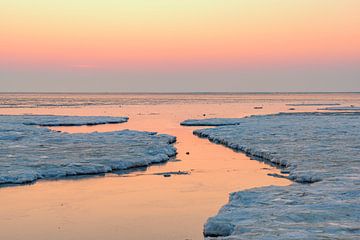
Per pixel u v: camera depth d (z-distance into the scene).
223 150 34.41
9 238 15.05
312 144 33.88
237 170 25.92
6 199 19.64
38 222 16.70
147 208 18.45
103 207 18.58
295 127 47.56
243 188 21.42
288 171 24.50
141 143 35.19
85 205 18.86
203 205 18.83
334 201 16.23
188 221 16.81
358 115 68.44
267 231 12.91
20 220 16.92
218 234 14.00
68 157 28.12
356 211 14.91
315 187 18.81
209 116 75.62
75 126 55.78
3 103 133.75
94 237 15.17
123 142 35.75
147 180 23.41
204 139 42.22
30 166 25.19
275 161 27.98
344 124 50.91
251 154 31.84
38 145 33.62
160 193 20.77
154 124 59.47
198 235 15.34
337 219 14.10
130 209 18.33
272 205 16.08
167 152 31.73
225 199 19.69
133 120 66.69
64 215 17.56
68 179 23.47
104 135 40.69
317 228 13.12
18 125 49.84
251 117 65.25
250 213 15.05
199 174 24.84
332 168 23.86
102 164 25.97
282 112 83.75
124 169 26.31
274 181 22.73
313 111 87.56
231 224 14.10
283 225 13.52
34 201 19.39
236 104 131.50
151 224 16.48
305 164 25.33
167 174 24.67
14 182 22.36
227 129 46.97
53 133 42.31
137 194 20.61
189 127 55.09
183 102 151.62
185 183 22.70
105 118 65.25
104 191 21.11
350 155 28.34
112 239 14.98
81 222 16.73
